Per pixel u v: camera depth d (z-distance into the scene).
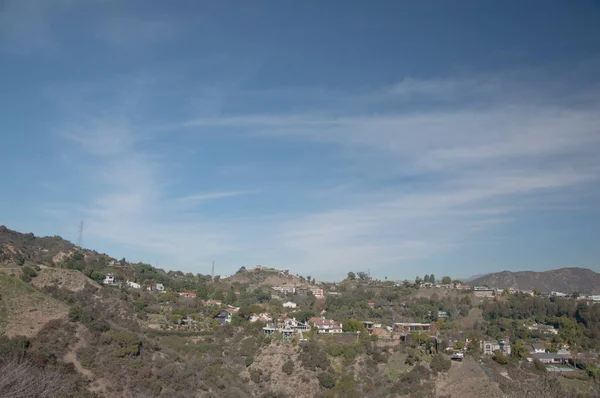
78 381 63.78
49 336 70.00
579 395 90.31
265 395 92.19
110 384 66.75
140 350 78.44
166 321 121.19
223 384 84.81
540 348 122.00
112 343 74.88
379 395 95.06
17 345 63.91
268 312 145.38
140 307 122.50
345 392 96.12
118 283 146.88
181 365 83.06
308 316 146.25
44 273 106.56
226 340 114.31
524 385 95.88
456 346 112.44
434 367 102.06
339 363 105.81
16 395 48.09
